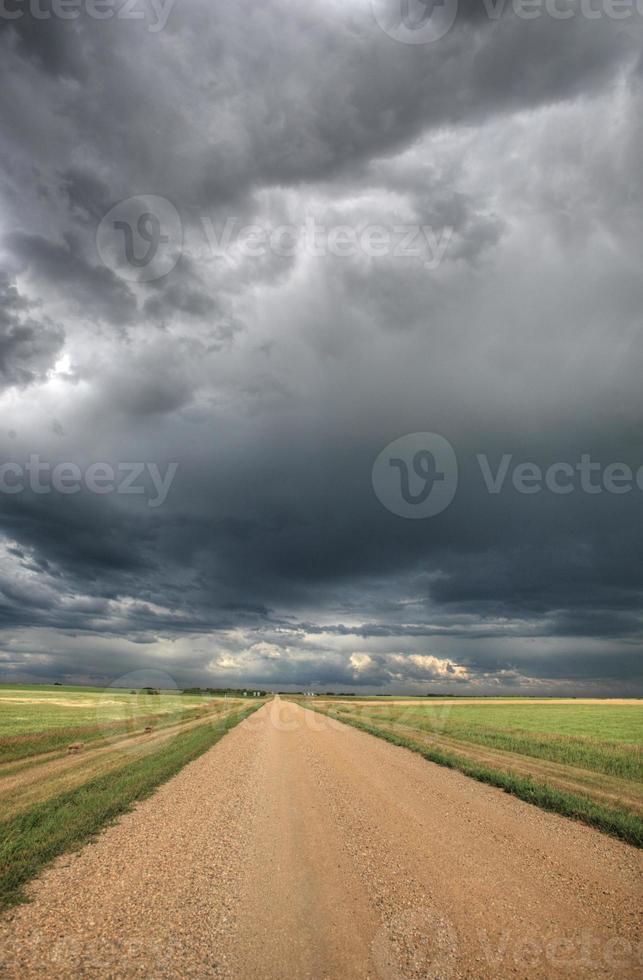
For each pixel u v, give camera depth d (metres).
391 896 6.40
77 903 6.09
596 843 8.59
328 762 18.02
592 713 61.44
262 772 15.84
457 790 13.17
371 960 4.91
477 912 5.96
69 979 4.52
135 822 9.82
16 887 6.54
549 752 20.39
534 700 133.12
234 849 8.20
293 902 6.20
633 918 5.83
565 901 6.27
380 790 13.09
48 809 10.28
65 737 24.22
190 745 21.92
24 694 95.50
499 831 9.30
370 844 8.52
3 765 17.11
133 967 4.73
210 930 5.47
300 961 4.88
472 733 29.34
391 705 65.81
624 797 12.25
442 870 7.30
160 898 6.26
